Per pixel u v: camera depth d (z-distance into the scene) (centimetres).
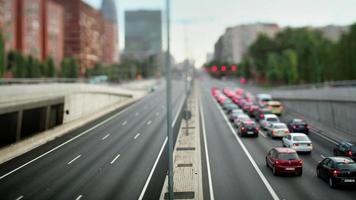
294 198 1878
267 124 4216
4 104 3516
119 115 5828
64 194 2061
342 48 6912
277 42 13288
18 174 2528
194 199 1905
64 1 16388
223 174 2384
